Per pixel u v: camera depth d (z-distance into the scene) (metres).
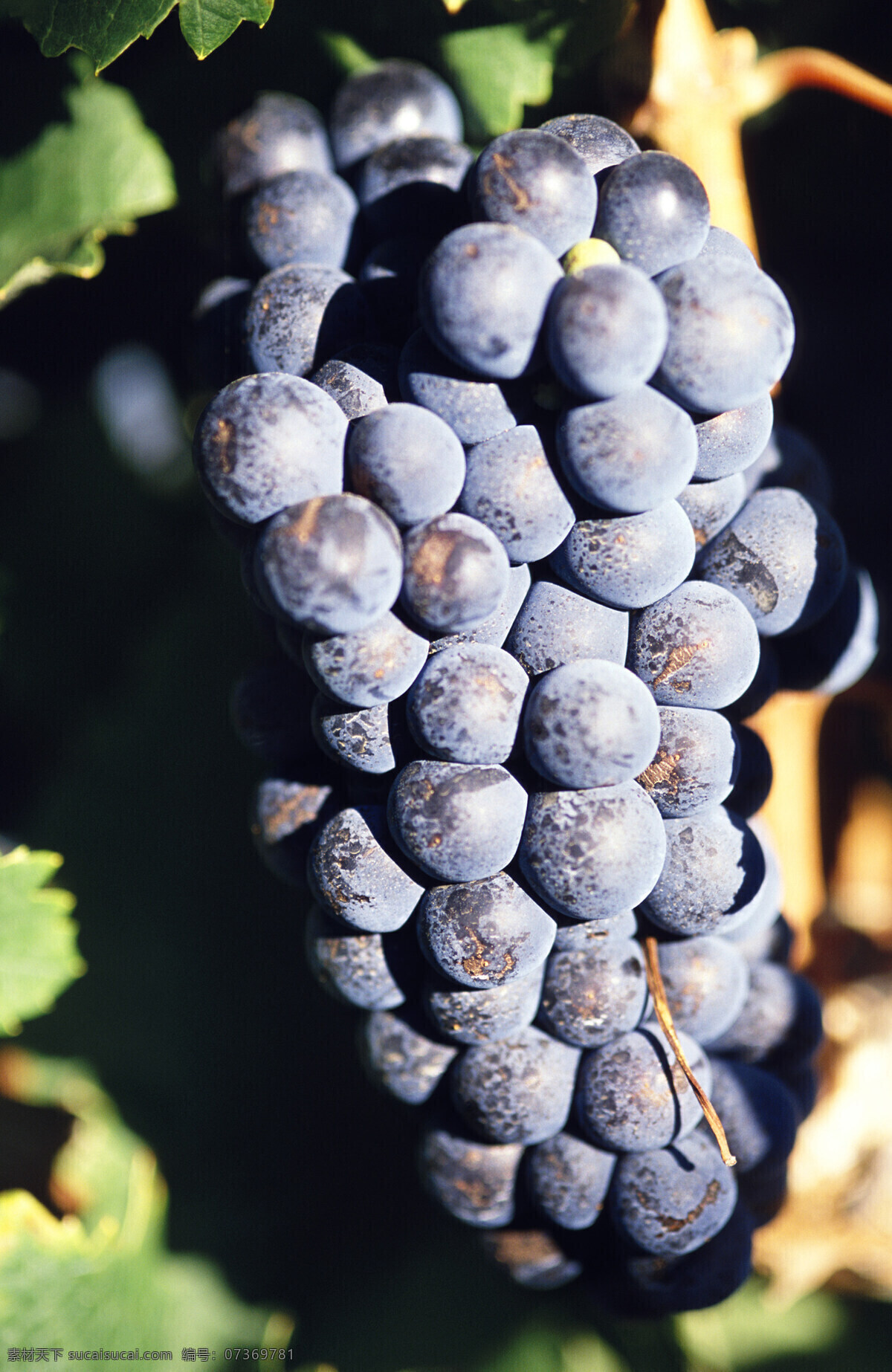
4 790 0.38
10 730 0.38
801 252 0.36
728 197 0.33
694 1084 0.30
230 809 0.38
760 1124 0.31
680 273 0.29
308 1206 0.37
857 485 0.36
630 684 0.29
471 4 0.34
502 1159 0.31
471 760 0.29
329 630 0.29
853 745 0.38
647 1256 0.31
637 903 0.29
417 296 0.31
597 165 0.30
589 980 0.30
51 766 0.38
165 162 0.35
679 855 0.30
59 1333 0.35
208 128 0.35
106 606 0.39
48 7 0.33
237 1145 0.37
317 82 0.34
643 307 0.28
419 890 0.30
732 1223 0.31
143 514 0.39
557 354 0.28
